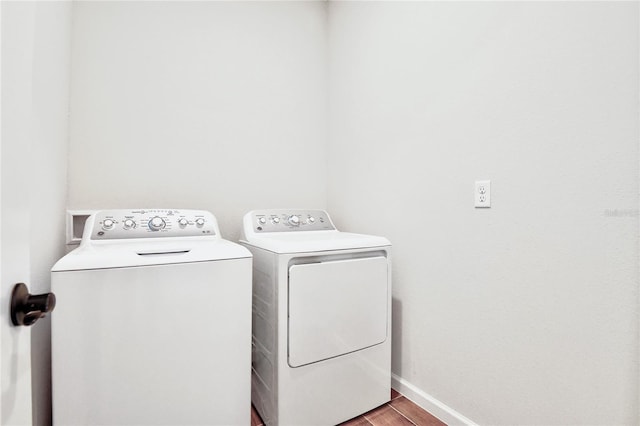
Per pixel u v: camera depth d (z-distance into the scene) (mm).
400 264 1700
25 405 511
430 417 1485
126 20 1692
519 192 1179
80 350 965
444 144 1459
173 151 1819
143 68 1737
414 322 1615
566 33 1049
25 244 506
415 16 1607
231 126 1987
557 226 1076
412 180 1628
